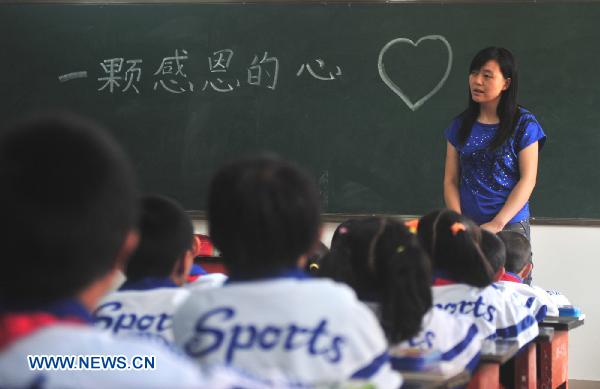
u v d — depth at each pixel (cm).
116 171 146
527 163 623
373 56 868
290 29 880
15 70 916
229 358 219
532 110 845
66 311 147
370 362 222
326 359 218
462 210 651
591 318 851
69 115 154
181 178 898
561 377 537
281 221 224
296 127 880
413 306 316
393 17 863
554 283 855
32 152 142
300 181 230
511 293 436
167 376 139
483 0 848
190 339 225
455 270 400
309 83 877
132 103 902
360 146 871
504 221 615
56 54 912
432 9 857
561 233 852
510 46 847
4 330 145
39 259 142
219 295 226
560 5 840
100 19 906
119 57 904
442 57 857
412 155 865
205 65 893
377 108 870
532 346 455
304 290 223
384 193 870
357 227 329
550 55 842
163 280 320
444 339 350
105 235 144
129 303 312
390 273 317
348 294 228
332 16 873
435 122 860
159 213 321
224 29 891
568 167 844
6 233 141
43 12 913
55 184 141
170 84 898
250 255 226
